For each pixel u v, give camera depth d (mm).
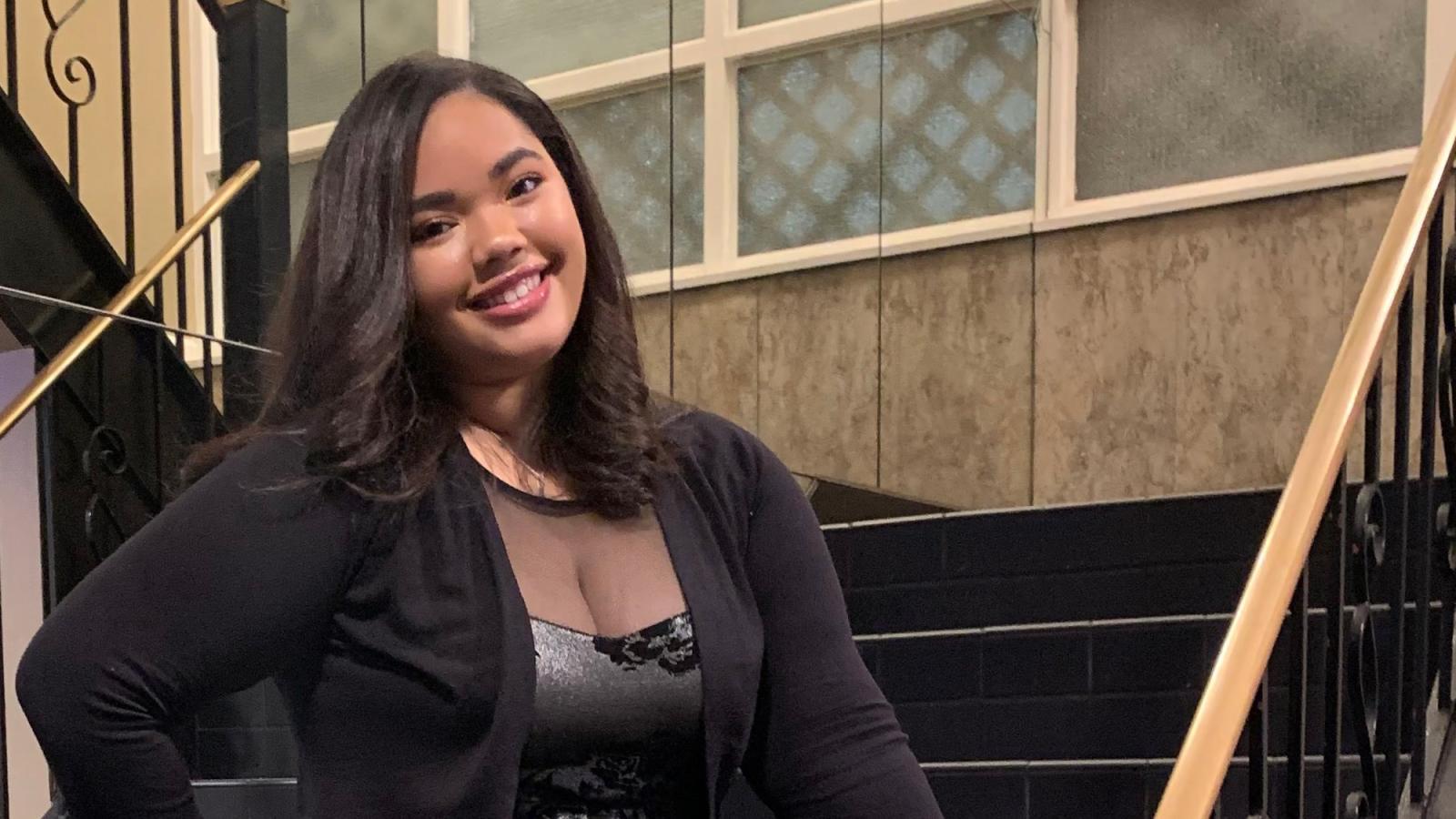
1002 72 3354
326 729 812
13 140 2453
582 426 927
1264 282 3025
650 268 3264
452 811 775
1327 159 2998
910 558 2578
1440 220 1681
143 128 4074
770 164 3420
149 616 776
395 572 817
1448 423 1784
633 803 841
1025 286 3291
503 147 875
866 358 3324
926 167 3406
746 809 1923
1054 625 2168
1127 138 3256
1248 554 2270
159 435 2207
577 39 3652
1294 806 1408
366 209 860
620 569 877
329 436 822
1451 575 1754
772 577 948
